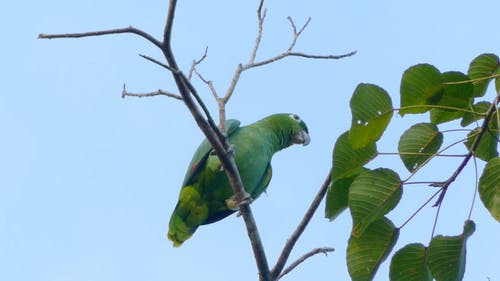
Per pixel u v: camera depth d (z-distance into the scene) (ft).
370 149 23.47
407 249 22.98
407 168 24.06
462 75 22.88
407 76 22.91
